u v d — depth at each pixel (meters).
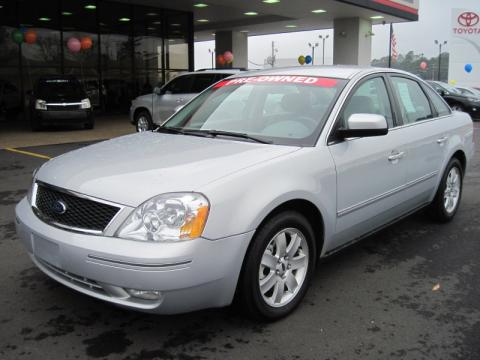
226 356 3.01
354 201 3.88
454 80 26.94
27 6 18.53
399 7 22.28
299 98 4.09
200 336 3.22
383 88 4.55
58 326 3.32
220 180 3.02
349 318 3.47
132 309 2.90
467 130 5.82
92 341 3.15
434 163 5.05
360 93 4.18
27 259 4.47
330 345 3.13
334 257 4.62
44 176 3.46
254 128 4.05
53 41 19.34
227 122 4.24
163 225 2.82
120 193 2.97
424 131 4.84
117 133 14.69
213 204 2.91
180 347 3.10
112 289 2.89
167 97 12.92
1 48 18.17
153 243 2.80
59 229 3.08
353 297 3.80
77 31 19.83
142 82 21.73
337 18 23.30
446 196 5.57
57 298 3.71
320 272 4.28
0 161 9.66
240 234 2.98
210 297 2.97
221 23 26.47
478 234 5.28
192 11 22.09
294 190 3.28
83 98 15.51
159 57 21.92
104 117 20.23
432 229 5.44
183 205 2.85
